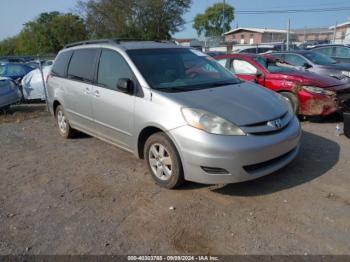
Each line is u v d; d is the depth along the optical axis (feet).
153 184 14.26
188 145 12.22
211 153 11.83
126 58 15.35
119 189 14.03
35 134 23.58
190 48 17.88
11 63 45.98
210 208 12.14
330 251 9.62
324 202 12.11
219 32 230.68
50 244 10.63
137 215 11.98
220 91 14.19
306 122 22.58
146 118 13.74
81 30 161.68
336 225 10.77
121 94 15.15
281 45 97.09
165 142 13.09
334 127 21.09
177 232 10.87
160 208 12.34
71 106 19.54
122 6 130.62
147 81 14.28
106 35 134.10
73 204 13.04
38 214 12.46
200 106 12.62
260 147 11.99
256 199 12.55
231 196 12.87
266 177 14.20
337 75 27.58
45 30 169.37
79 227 11.45
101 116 16.76
